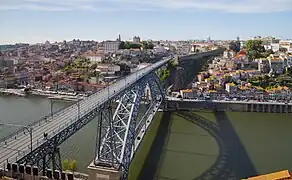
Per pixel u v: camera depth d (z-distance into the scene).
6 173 49.25
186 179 87.50
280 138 125.12
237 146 114.62
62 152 102.38
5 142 60.50
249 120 156.62
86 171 88.38
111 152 79.06
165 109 177.75
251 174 91.00
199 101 181.00
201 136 126.69
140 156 104.06
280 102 181.50
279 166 96.62
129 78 133.50
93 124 134.38
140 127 121.31
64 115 75.81
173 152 107.75
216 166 96.31
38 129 66.00
